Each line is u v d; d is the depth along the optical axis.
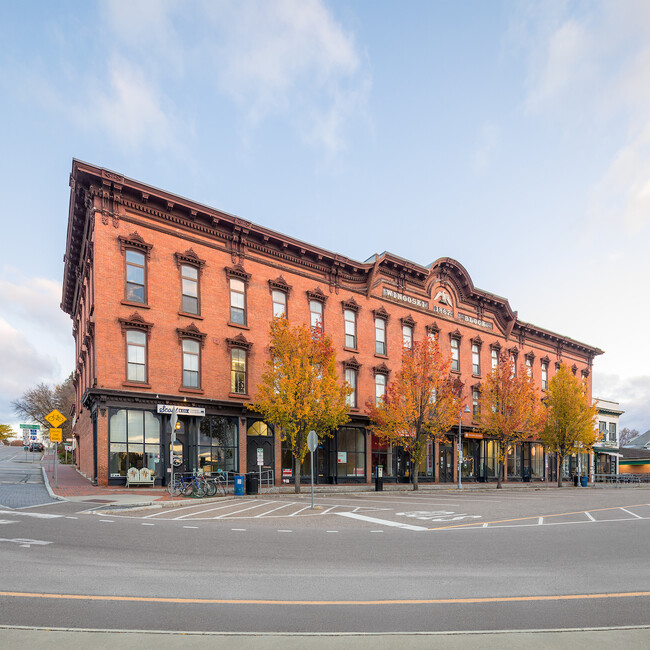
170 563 8.80
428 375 33.16
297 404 25.72
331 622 5.79
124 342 24.58
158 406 24.88
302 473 31.47
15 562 8.59
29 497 19.02
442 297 42.22
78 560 8.87
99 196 24.66
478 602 6.73
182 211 27.42
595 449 59.81
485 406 39.59
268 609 6.27
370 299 36.59
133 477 23.47
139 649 4.76
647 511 19.69
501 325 47.88
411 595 7.04
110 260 24.59
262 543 11.05
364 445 34.97
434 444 39.41
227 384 28.17
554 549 10.93
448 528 14.22
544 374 52.75
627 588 7.61
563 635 5.32
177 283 26.80
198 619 5.82
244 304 29.70
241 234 29.59
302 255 32.72
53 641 4.95
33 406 85.50
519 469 47.72
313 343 27.64
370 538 12.12
